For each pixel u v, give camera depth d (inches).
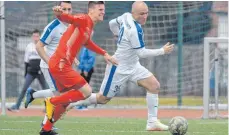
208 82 1090.7
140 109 1409.9
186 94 1472.7
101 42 1478.8
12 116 1085.1
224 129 819.4
